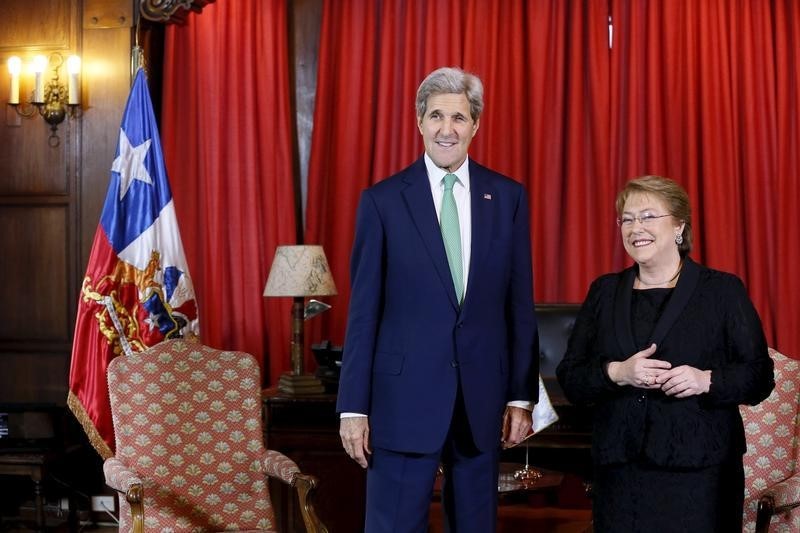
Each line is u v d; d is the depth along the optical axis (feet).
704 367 8.57
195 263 19.11
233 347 19.21
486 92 19.13
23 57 18.08
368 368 9.07
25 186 18.08
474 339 8.95
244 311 19.21
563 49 19.03
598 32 18.88
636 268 9.18
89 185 17.85
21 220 18.11
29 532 17.28
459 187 9.23
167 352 12.92
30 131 18.06
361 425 9.04
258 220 19.26
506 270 9.20
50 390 18.02
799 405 12.59
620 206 9.00
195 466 12.67
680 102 18.75
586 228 18.93
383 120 19.35
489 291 9.06
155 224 16.46
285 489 15.03
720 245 18.40
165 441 12.59
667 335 8.64
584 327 9.23
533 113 18.98
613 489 8.77
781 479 12.44
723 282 8.75
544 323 16.80
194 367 12.98
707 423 8.46
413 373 8.90
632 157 18.81
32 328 18.08
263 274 19.44
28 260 18.07
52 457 16.11
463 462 9.09
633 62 18.79
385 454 9.02
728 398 8.32
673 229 8.85
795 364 12.75
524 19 19.24
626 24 18.98
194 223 19.11
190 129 19.08
